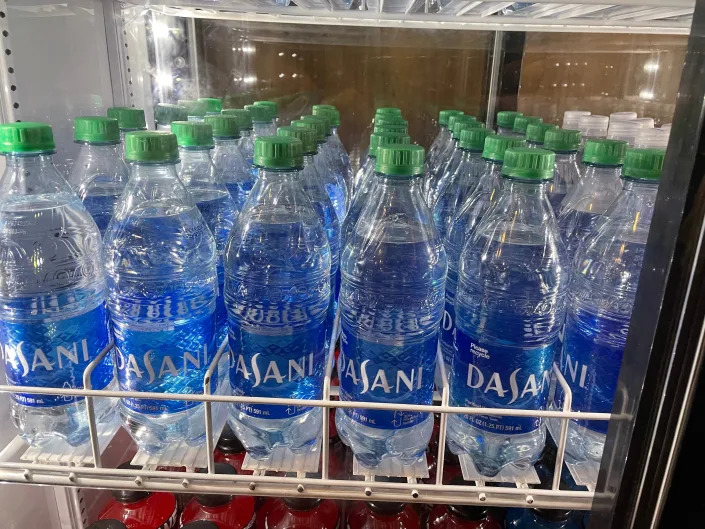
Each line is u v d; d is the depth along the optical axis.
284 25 1.48
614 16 1.04
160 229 0.73
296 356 0.65
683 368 0.46
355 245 0.77
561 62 1.47
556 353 0.77
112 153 0.85
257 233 0.74
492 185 0.85
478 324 0.66
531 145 0.85
